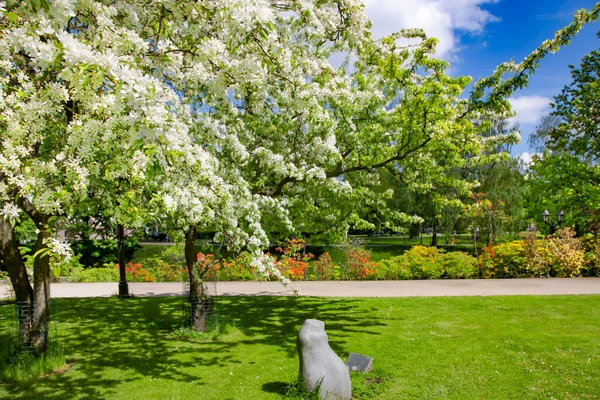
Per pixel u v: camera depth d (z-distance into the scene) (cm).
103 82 321
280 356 621
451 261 1478
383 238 3816
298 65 605
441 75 738
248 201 652
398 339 698
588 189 1875
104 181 457
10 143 345
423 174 916
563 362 580
